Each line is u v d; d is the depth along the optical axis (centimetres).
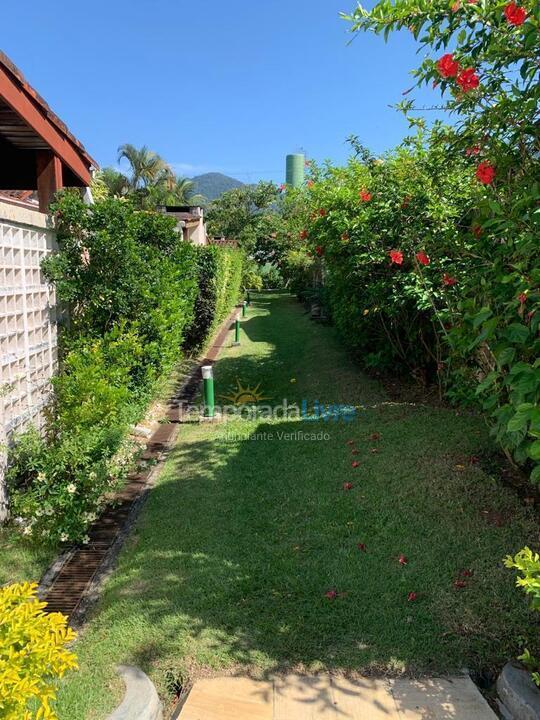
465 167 385
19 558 325
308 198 841
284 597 277
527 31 239
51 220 479
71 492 334
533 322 230
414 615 260
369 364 708
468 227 374
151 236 748
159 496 416
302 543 332
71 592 298
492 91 292
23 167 583
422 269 480
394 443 477
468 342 306
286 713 209
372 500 380
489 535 324
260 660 236
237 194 3441
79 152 547
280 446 511
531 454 208
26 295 421
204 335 1072
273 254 2942
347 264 642
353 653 238
